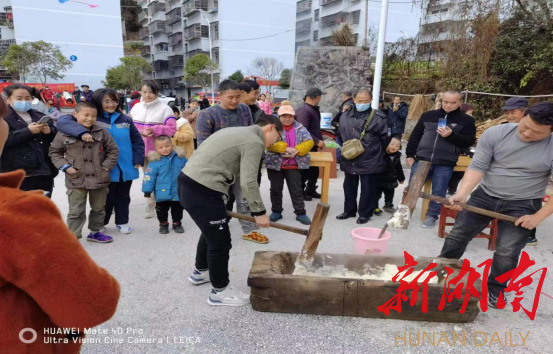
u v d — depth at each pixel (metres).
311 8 44.84
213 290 2.65
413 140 4.33
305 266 2.67
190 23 45.81
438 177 4.11
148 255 3.46
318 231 2.58
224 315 2.52
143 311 2.56
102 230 3.91
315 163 4.65
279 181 4.28
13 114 3.18
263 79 35.56
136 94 7.90
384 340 2.28
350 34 10.04
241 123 3.77
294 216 4.62
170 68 51.84
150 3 53.28
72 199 3.47
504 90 10.65
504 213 2.57
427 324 2.43
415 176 2.64
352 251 3.64
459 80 10.67
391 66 13.15
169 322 2.44
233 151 2.38
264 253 2.80
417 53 12.84
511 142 2.47
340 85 9.31
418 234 4.13
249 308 2.60
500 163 2.54
